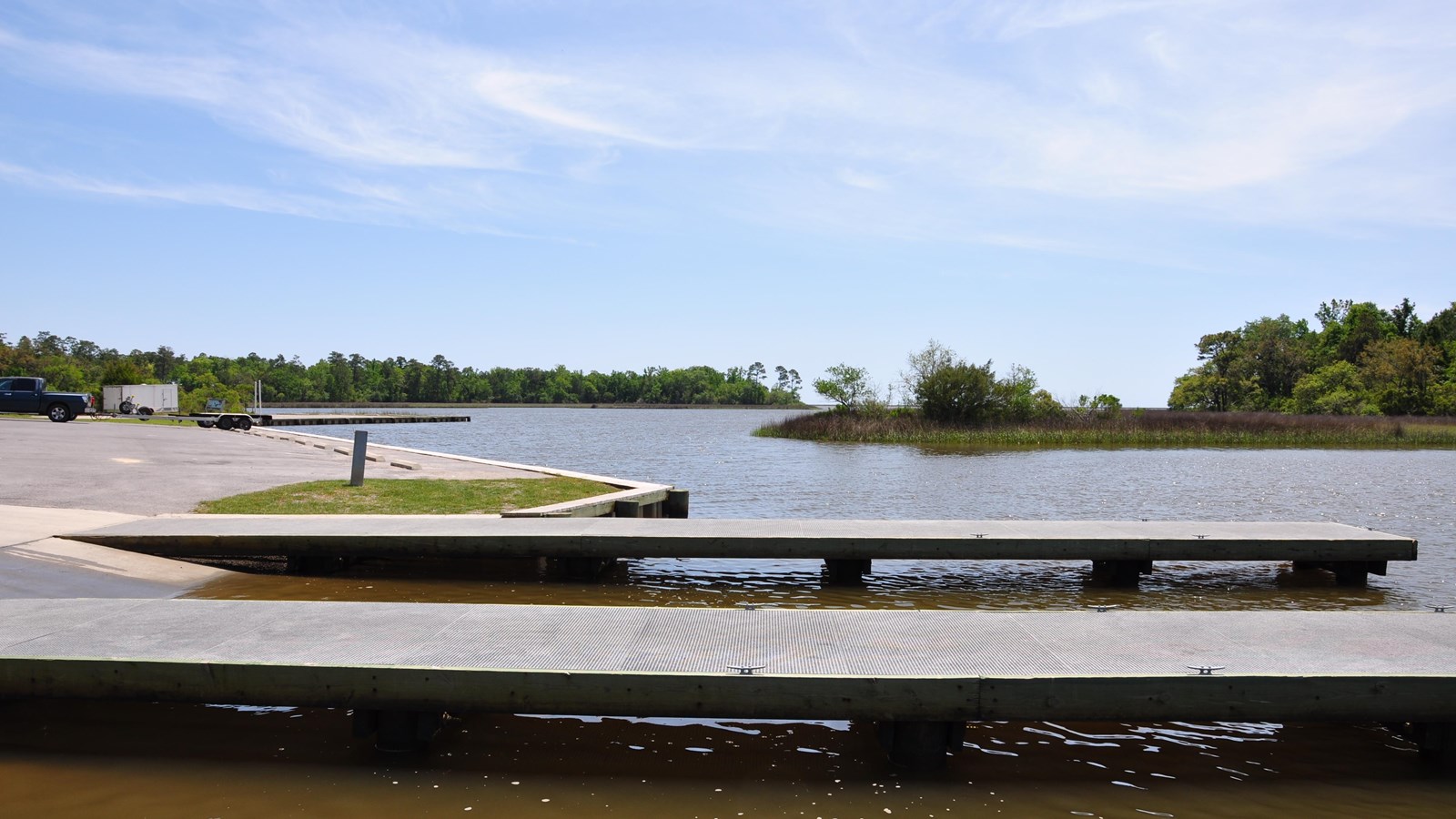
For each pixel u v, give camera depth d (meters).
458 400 169.38
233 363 147.50
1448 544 14.99
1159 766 5.90
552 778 5.60
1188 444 45.09
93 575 9.76
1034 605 10.52
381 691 5.75
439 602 10.03
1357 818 5.23
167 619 6.97
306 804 5.18
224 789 5.36
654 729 6.38
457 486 16.86
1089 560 12.13
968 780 5.67
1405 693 5.76
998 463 32.31
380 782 5.50
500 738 6.17
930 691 5.68
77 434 28.83
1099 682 5.71
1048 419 48.69
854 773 5.76
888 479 26.20
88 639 6.36
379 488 16.30
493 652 6.17
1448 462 33.84
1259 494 22.67
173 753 5.85
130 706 6.59
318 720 6.44
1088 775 5.76
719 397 179.75
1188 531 12.14
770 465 31.33
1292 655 6.27
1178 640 6.68
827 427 47.47
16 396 36.91
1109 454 37.66
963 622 7.18
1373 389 64.75
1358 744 6.28
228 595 9.97
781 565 12.70
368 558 12.09
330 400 154.25
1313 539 11.58
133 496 14.61
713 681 5.70
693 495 21.75
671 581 11.58
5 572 9.22
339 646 6.25
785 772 5.75
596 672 5.73
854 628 6.97
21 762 5.68
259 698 5.78
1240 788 5.61
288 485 16.23
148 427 36.06
